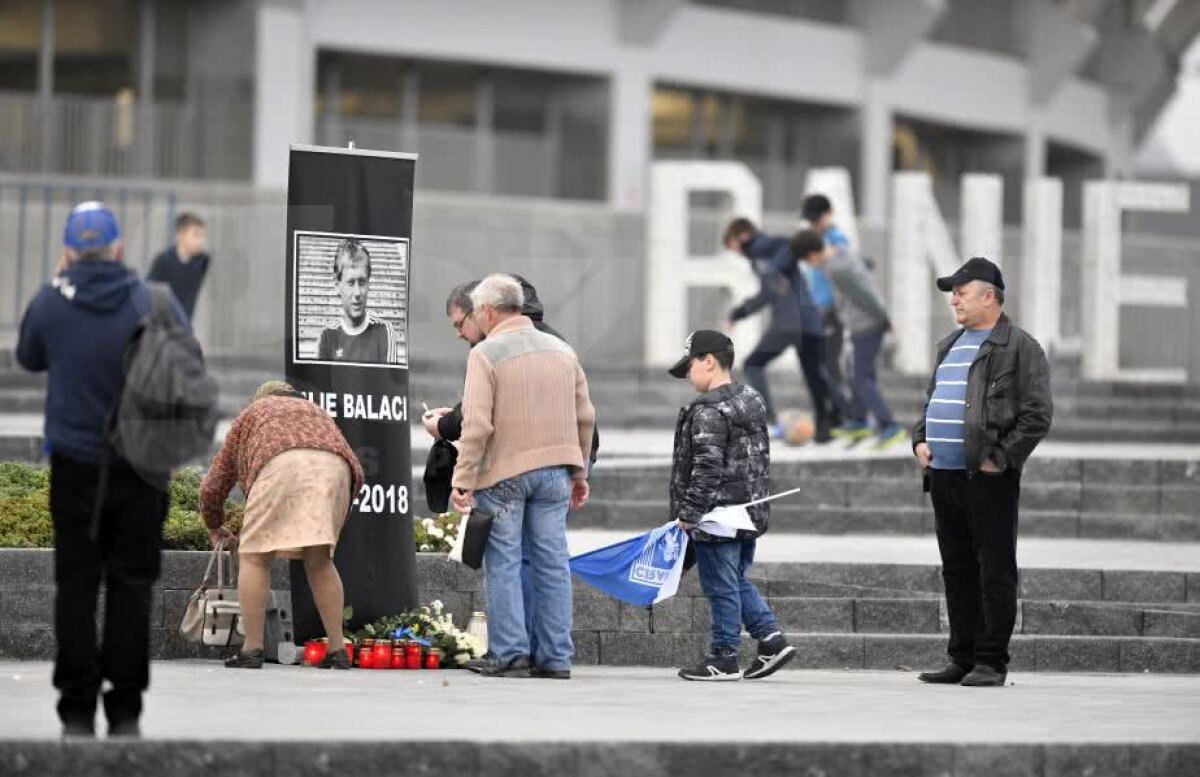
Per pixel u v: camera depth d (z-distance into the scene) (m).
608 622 24.67
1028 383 21.48
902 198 52.28
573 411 21.83
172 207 51.31
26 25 63.09
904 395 49.03
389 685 20.70
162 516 16.39
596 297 55.75
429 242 55.09
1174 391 52.84
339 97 69.38
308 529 21.58
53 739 15.34
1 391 43.75
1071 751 16.47
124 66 63.72
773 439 40.91
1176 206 53.31
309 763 15.53
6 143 60.28
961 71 83.44
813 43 77.44
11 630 22.72
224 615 22.27
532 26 70.25
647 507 33.31
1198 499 35.50
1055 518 34.78
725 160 78.25
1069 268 59.53
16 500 24.16
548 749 15.87
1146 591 28.23
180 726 16.66
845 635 25.02
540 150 71.38
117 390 16.20
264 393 22.36
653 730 16.89
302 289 23.31
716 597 22.59
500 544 21.69
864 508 34.47
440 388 46.84
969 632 22.23
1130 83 95.06
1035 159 87.62
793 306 40.03
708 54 74.56
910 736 16.78
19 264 47.94
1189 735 17.19
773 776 16.12
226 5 63.97
